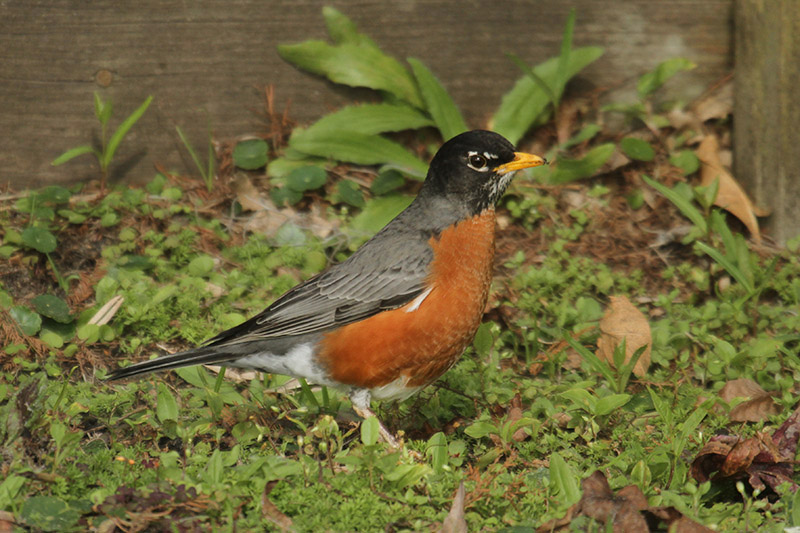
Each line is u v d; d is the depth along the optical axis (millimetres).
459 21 12961
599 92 13188
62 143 12820
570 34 12414
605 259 11883
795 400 8625
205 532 6562
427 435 8820
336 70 12836
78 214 11758
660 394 9164
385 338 8422
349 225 12203
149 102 12203
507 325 10570
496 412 8844
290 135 13094
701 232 11797
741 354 9367
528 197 12430
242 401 8883
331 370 8578
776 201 12172
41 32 12539
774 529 6785
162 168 13000
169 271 11148
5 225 11562
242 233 12078
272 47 12883
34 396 7727
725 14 12914
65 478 6949
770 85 12039
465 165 8695
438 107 12602
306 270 11414
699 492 6988
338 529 6668
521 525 6770
